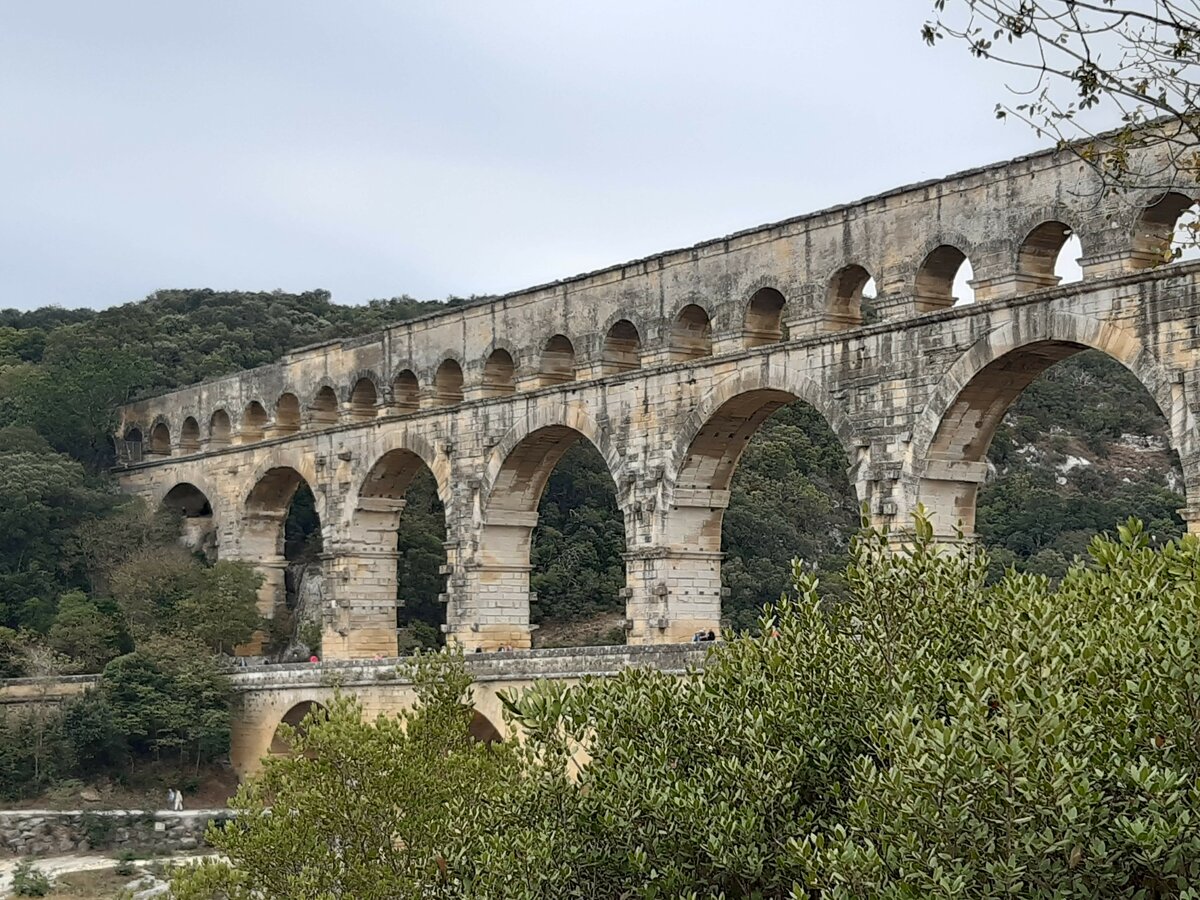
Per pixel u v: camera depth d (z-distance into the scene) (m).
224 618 113.94
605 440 86.94
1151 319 63.25
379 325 169.00
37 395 132.25
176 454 127.00
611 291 87.75
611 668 77.31
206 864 55.91
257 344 161.50
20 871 89.19
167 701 103.25
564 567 132.88
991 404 71.19
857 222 75.25
